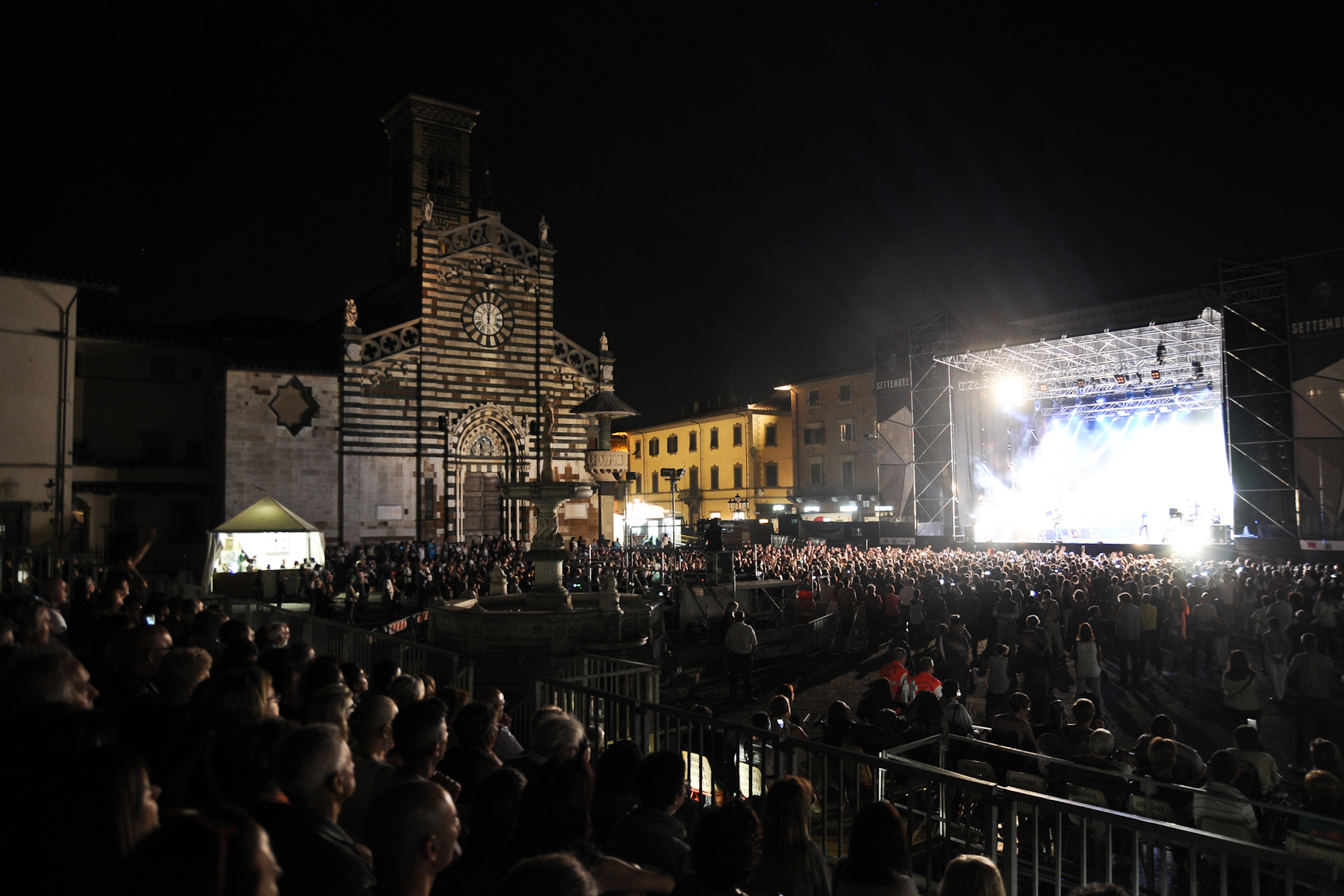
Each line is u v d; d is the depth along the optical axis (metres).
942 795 6.29
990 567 33.03
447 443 47.12
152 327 45.66
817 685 21.41
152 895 2.02
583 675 12.02
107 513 42.19
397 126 55.25
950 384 48.38
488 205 50.03
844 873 4.68
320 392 44.06
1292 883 4.79
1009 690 18.62
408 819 3.53
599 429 22.50
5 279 32.34
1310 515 35.22
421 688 7.04
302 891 3.29
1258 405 36.59
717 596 29.02
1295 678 14.33
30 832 2.41
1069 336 42.72
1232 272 37.00
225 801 3.94
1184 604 22.78
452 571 33.81
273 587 34.19
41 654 4.27
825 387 68.00
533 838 3.93
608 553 41.84
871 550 41.88
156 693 5.99
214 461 44.06
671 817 4.92
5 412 32.09
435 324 47.50
